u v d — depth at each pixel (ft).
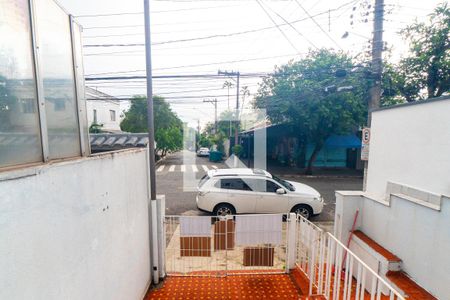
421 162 10.09
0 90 3.92
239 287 11.30
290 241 12.33
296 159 54.34
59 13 5.71
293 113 40.70
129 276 8.89
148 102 11.49
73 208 5.28
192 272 12.60
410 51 30.32
